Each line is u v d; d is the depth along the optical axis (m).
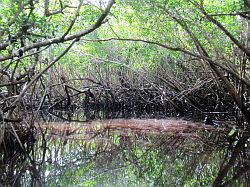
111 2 7.08
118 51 18.22
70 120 14.95
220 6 10.23
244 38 10.16
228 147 9.12
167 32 11.93
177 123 13.25
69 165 7.84
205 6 10.41
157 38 12.30
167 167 7.48
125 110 19.61
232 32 10.65
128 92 19.16
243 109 10.95
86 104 20.72
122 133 11.56
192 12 10.38
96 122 14.26
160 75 16.58
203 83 14.25
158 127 12.52
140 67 17.30
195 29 10.95
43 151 9.20
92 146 9.72
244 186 6.04
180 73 16.12
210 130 11.52
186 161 7.90
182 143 9.77
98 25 7.21
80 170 7.44
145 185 6.30
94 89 20.23
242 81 10.23
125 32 14.77
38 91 16.47
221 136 10.53
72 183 6.56
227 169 7.14
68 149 9.41
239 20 10.41
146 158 8.32
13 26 7.20
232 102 13.16
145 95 18.55
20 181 6.76
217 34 10.98
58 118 15.62
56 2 8.98
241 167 7.21
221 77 10.62
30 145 9.84
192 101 15.48
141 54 15.62
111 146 9.64
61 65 19.59
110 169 7.46
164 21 11.38
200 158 8.09
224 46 11.24
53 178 6.92
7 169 7.58
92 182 6.55
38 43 7.15
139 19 11.45
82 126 13.12
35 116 10.45
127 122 14.05
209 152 8.63
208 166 7.43
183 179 6.61
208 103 15.29
